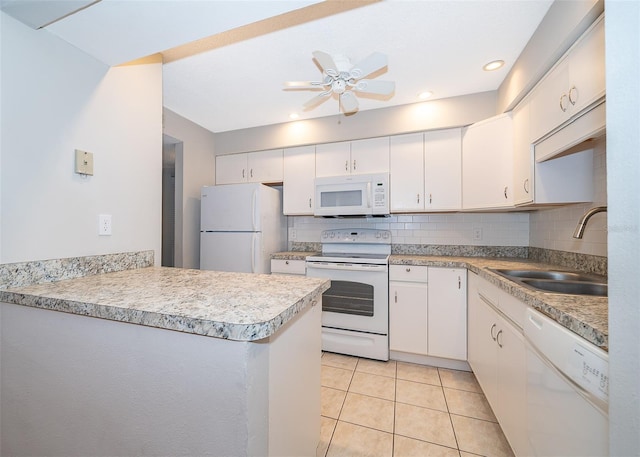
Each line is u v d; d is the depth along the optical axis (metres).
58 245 1.21
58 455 0.95
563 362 0.81
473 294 2.01
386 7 1.42
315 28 1.58
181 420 0.78
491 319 1.60
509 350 1.31
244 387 0.71
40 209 1.15
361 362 2.38
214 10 1.05
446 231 2.78
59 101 1.21
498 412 1.47
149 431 0.82
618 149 0.52
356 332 2.46
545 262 2.14
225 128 3.18
